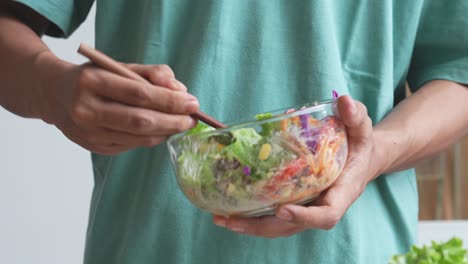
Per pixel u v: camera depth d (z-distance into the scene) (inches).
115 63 37.3
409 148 46.7
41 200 88.7
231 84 47.6
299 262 46.8
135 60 49.4
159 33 48.0
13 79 44.1
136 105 37.3
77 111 37.7
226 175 35.8
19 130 87.4
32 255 88.8
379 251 48.6
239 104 47.4
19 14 48.4
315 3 47.5
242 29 47.7
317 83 47.4
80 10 50.9
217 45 47.2
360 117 38.7
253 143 35.7
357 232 47.2
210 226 46.8
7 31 46.1
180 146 36.8
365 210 48.5
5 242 87.9
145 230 46.6
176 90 37.7
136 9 49.4
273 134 35.7
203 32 47.3
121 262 46.9
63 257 89.7
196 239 46.7
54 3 47.9
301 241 46.9
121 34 50.0
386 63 49.3
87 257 48.7
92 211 49.7
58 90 40.3
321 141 36.3
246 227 37.9
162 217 46.6
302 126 36.0
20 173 87.8
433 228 104.8
